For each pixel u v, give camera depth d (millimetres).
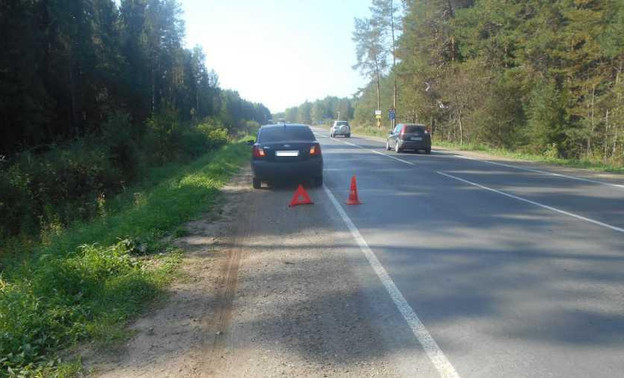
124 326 4727
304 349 4133
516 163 22000
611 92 28984
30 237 12609
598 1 32594
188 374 3809
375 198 11906
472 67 38219
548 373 3684
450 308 4969
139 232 7984
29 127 23125
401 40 55469
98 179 18219
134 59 40094
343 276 6023
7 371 3906
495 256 6801
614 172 18078
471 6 47750
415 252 7051
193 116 51312
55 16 27938
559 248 7184
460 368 3775
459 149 33656
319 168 13562
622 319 4641
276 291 5551
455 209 10391
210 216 9984
